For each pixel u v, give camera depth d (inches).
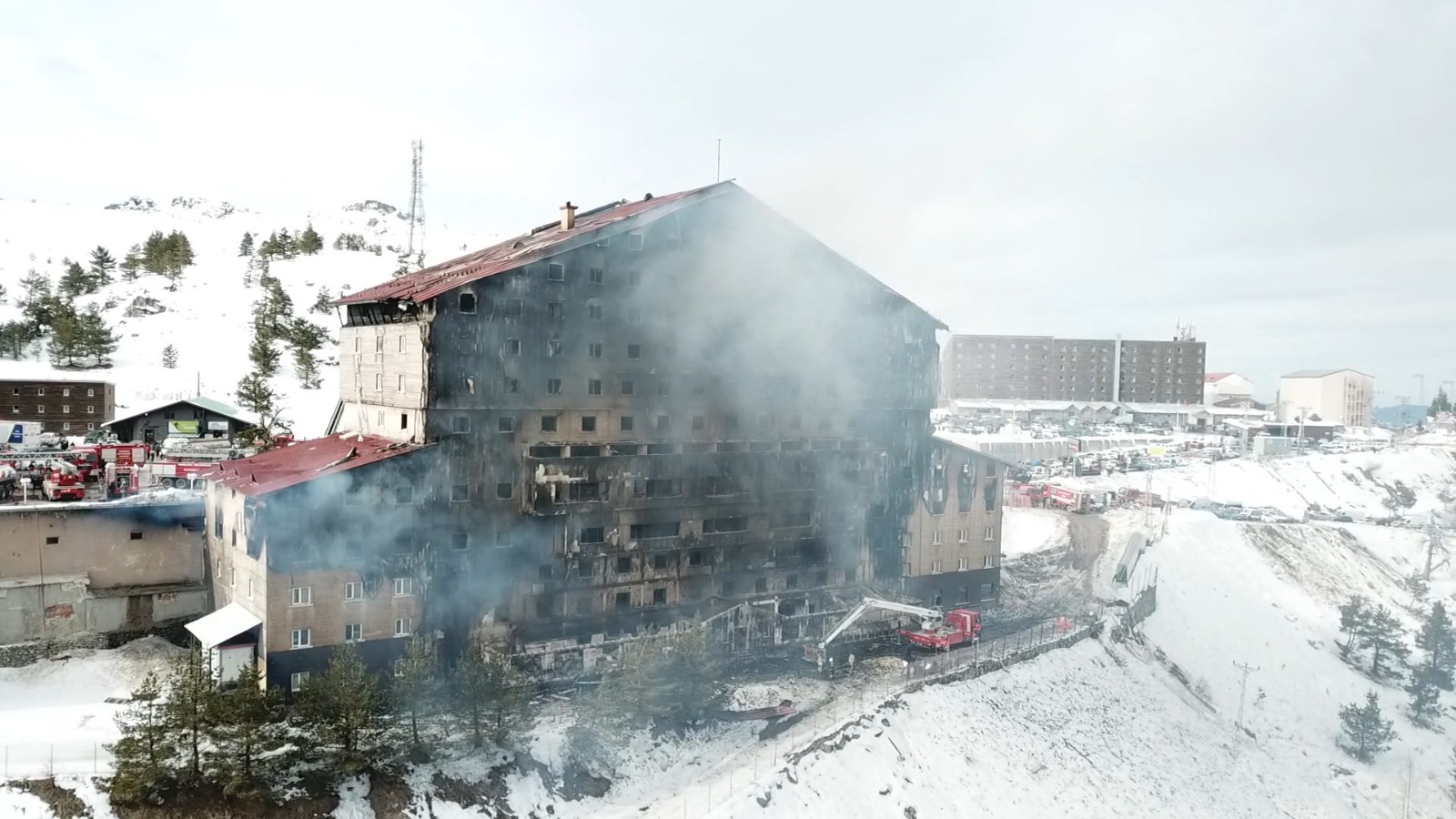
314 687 1800.0
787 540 2755.9
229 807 1654.8
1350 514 5620.1
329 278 7544.3
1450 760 3051.2
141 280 7224.4
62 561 2292.1
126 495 2554.1
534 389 2319.1
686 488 2568.9
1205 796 2556.6
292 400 5108.3
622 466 2444.6
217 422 3740.2
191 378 5334.6
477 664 1947.6
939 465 3149.6
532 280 2310.5
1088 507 4722.0
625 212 2738.7
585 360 2402.8
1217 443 7696.9
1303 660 3570.4
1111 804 2336.4
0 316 6003.9
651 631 2507.4
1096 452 6633.9
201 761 1712.6
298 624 1989.4
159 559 2428.6
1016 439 6560.0
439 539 2174.0
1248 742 3009.4
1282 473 6250.0
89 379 4035.4
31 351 5531.5
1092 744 2566.4
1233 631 3661.4
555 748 2011.6
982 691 2571.4
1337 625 3905.0
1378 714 3024.1
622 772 2022.6
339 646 2012.8
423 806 1779.0
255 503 1951.3
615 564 2447.1
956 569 3216.0
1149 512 4623.5
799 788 1990.7
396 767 1836.9
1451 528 5462.6
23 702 1984.5
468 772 1879.9
